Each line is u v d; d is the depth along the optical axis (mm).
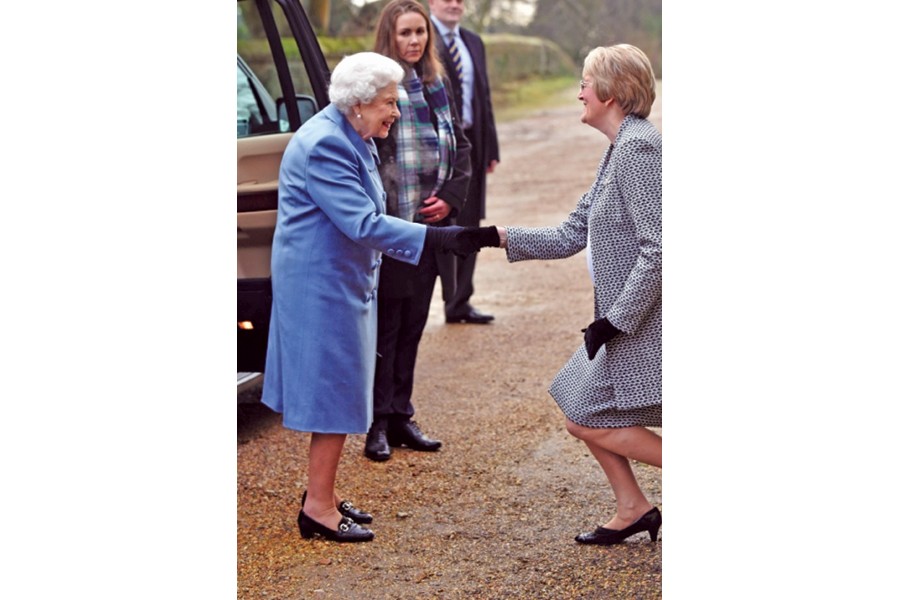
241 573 3713
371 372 3867
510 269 9211
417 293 4730
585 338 3438
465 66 6520
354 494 4387
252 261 4520
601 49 3465
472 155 6531
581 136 17219
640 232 3320
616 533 3746
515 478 4496
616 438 3568
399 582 3611
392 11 4547
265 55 4672
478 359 6375
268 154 4477
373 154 3764
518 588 3506
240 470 4699
